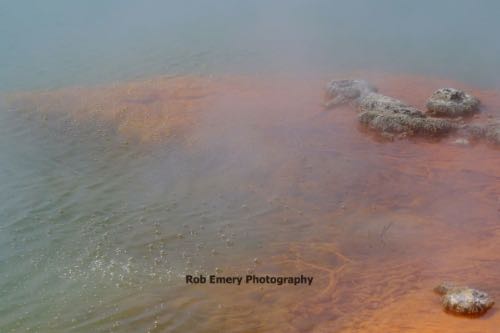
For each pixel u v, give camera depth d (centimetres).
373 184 982
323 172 1026
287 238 831
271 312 680
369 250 796
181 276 750
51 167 1050
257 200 937
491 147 1119
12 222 866
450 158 1074
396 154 1096
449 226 851
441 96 1292
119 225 864
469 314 648
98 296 714
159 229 855
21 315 681
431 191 956
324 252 795
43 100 1376
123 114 1296
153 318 675
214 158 1086
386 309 675
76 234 839
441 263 760
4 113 1295
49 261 778
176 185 988
